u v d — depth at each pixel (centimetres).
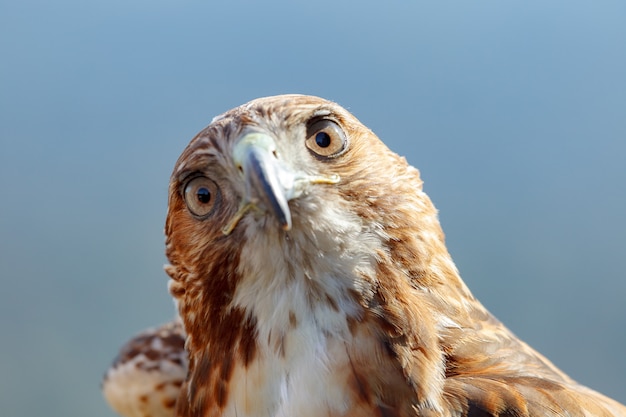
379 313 235
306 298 236
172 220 238
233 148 235
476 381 234
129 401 250
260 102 237
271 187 234
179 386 249
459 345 236
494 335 237
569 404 234
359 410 234
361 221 236
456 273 238
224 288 237
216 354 237
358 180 236
